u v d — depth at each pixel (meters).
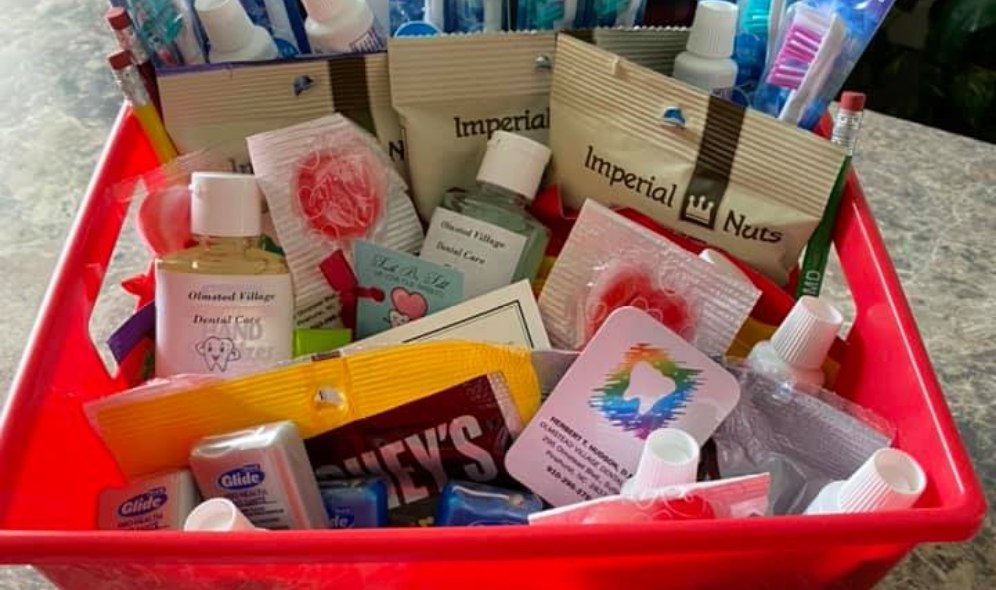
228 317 0.44
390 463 0.44
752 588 0.36
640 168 0.50
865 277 0.45
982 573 0.49
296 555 0.31
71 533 0.31
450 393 0.42
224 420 0.41
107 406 0.40
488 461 0.44
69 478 0.41
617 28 0.51
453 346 0.41
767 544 0.31
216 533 0.31
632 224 0.46
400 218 0.52
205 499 0.40
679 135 0.49
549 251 0.52
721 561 0.34
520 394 0.43
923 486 0.35
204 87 0.49
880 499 0.35
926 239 0.68
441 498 0.42
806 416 0.43
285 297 0.45
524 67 0.52
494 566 0.34
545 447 0.43
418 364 0.42
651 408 0.43
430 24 0.52
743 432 0.44
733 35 0.50
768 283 0.48
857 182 0.48
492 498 0.41
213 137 0.50
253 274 0.45
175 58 0.50
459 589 0.35
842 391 0.46
